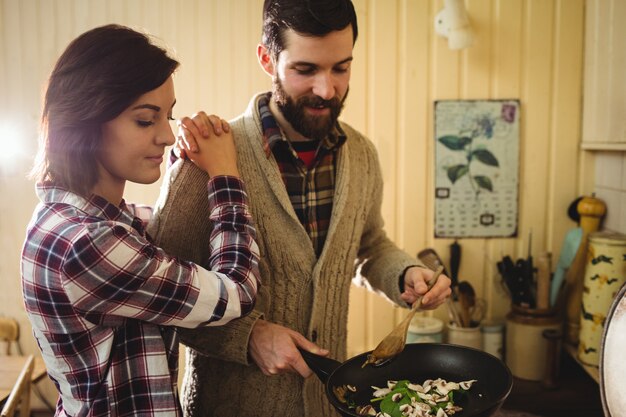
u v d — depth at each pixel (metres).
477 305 2.35
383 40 2.29
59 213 0.94
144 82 0.94
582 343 2.10
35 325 0.96
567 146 2.33
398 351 1.12
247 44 2.32
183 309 0.98
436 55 2.29
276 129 1.24
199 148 1.13
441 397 1.07
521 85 2.31
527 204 2.37
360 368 1.14
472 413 0.89
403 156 2.35
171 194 1.16
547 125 2.32
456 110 2.31
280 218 1.23
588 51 2.24
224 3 2.30
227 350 1.14
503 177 2.35
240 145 1.24
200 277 0.99
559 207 2.36
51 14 2.31
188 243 1.17
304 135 1.20
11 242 2.44
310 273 1.25
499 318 2.41
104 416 0.99
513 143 2.33
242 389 1.24
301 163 1.27
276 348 1.10
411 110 2.32
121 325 1.00
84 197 0.97
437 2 2.27
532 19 2.27
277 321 1.26
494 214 2.37
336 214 1.28
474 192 2.36
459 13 2.15
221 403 1.26
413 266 1.39
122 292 0.93
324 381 1.08
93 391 0.98
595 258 2.04
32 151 2.39
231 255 1.06
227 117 2.35
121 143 0.96
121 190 1.05
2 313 2.47
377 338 2.42
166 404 1.01
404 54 2.29
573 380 2.18
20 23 2.32
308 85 1.14
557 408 2.03
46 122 0.96
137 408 1.01
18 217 2.42
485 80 2.30
